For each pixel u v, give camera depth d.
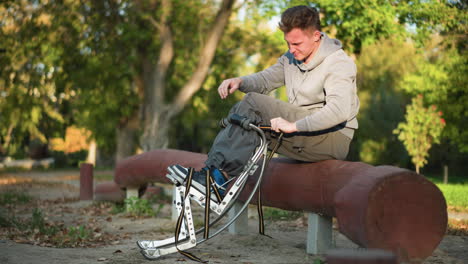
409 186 3.09
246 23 17.34
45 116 22.22
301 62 3.78
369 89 18.48
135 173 7.18
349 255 1.89
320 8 14.71
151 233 5.82
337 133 3.71
